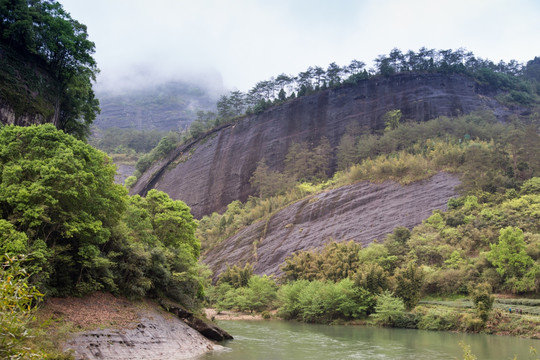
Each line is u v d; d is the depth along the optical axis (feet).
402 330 156.15
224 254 342.23
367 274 190.49
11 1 140.46
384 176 319.47
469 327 147.64
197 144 531.09
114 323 83.76
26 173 84.17
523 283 177.88
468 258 212.84
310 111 490.49
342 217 305.12
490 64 587.68
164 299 116.67
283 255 300.20
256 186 454.81
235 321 196.03
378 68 519.19
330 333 144.56
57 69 159.43
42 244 76.95
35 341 56.08
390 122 442.50
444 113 451.94
